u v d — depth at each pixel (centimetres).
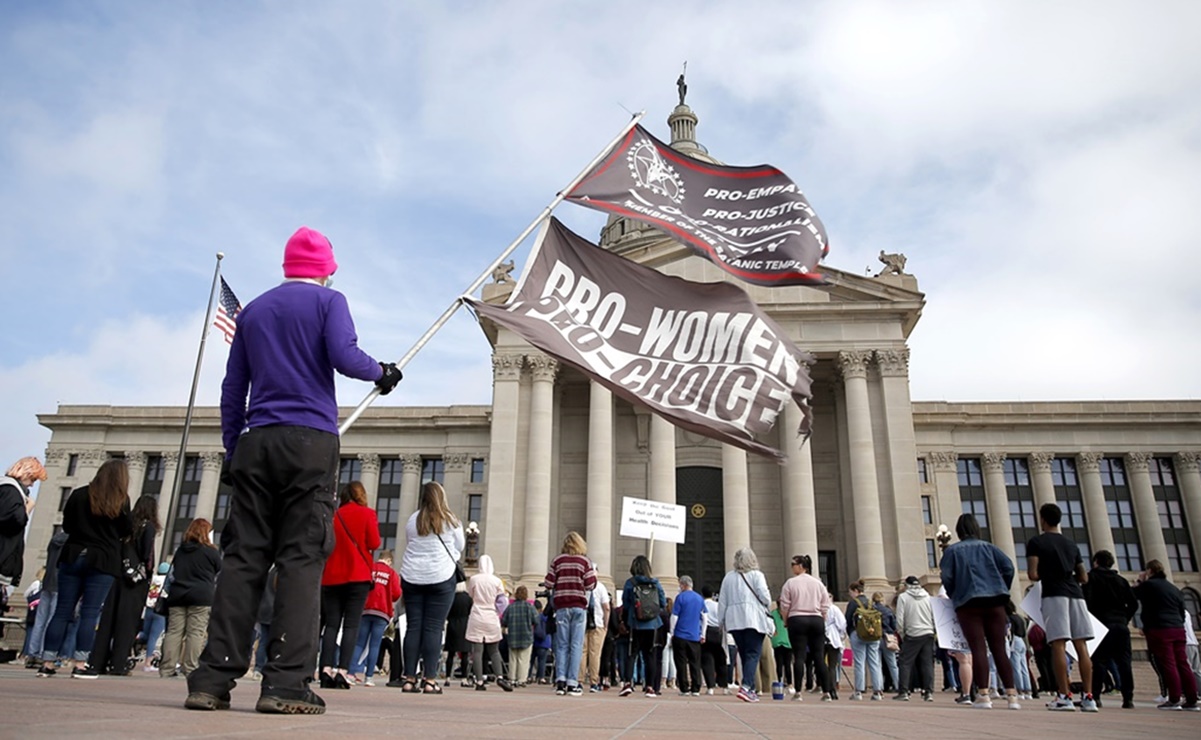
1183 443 5325
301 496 538
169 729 352
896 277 4288
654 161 1218
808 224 1206
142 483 5688
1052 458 5397
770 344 1069
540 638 2280
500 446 4084
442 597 1093
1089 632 1222
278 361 554
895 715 945
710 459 4425
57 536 1443
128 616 1138
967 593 1235
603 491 4003
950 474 5312
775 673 2216
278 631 520
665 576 3806
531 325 991
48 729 313
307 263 602
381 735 390
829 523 4350
